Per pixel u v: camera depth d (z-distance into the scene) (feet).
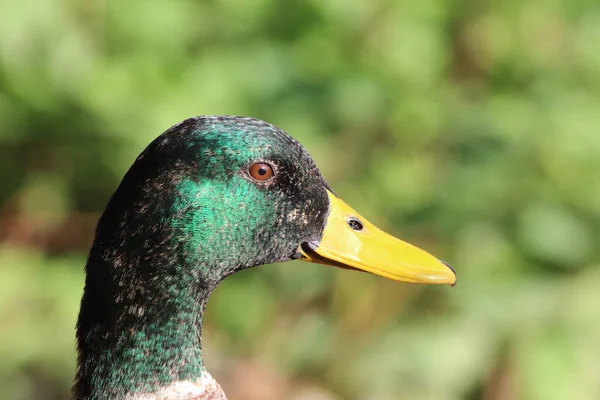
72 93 29.71
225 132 14.90
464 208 28.81
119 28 30.53
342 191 30.12
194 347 15.21
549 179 28.81
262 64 30.86
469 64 32.89
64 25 29.19
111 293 14.55
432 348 27.91
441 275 16.15
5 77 29.76
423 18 31.63
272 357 31.55
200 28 31.76
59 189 32.45
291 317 32.04
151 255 14.47
